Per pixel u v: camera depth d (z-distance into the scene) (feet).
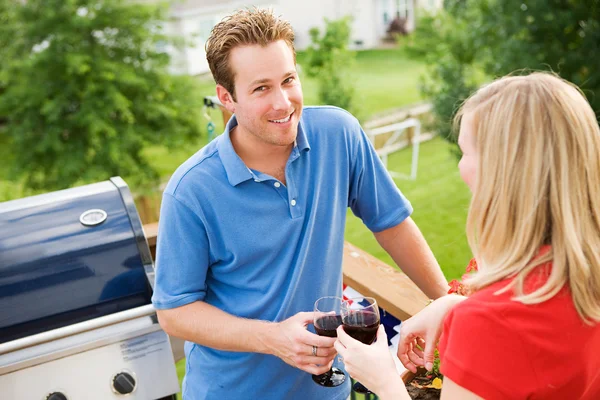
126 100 30.35
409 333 4.80
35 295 6.22
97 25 30.89
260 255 5.32
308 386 5.79
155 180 32.81
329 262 5.64
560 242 3.32
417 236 6.04
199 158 5.22
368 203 5.94
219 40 4.86
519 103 3.40
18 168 31.53
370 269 7.23
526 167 3.36
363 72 54.75
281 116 4.87
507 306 3.31
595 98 16.79
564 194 3.30
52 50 29.94
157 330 6.31
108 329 6.18
